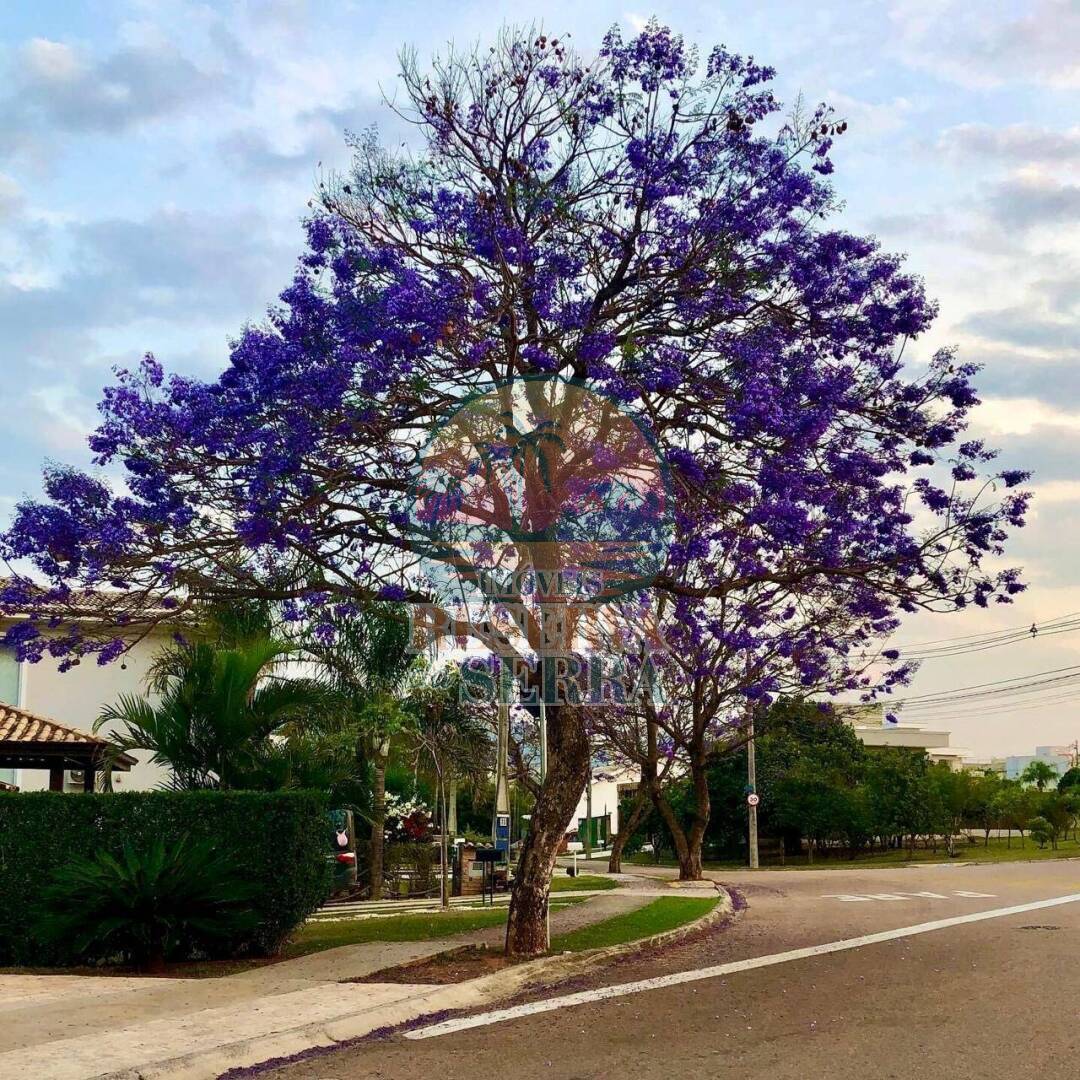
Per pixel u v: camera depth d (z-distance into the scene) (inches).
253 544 557.3
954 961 525.7
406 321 531.5
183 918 525.7
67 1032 363.3
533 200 578.9
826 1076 310.8
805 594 645.9
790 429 530.3
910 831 2110.0
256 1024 372.5
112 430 562.6
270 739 689.0
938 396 580.1
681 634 697.0
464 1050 352.2
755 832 1809.8
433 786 1267.2
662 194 569.9
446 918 730.2
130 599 586.6
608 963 534.0
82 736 859.4
